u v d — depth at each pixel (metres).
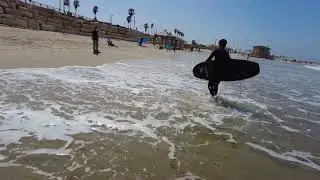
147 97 8.38
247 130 6.18
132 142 4.76
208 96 9.52
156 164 4.03
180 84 11.69
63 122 5.39
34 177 3.37
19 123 5.11
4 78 8.59
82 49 23.30
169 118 6.46
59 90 7.93
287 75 29.41
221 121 6.67
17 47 16.45
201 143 5.08
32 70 10.50
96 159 4.00
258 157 4.71
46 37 29.75
